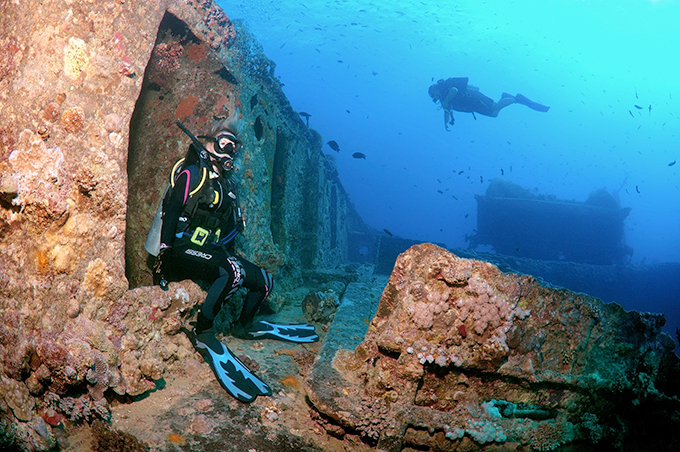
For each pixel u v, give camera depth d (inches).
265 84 172.9
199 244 103.0
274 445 79.8
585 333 97.4
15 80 81.9
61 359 74.2
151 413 83.9
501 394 91.4
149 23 96.0
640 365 105.8
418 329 84.7
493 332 86.4
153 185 133.3
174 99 136.8
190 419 83.5
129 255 135.6
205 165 100.9
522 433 91.6
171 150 133.6
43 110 79.5
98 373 80.0
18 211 79.9
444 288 85.9
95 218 86.0
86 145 85.0
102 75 86.9
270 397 96.1
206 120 134.7
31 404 74.0
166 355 98.3
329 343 119.0
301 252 276.5
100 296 86.8
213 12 134.0
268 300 164.2
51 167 78.8
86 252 84.7
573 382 93.6
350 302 172.4
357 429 80.7
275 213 217.2
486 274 86.6
